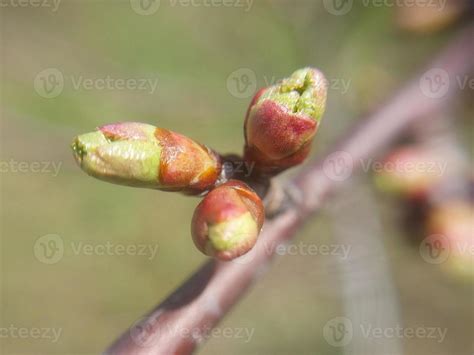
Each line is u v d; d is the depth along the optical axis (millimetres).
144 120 108
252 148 62
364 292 93
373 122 78
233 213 56
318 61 104
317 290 130
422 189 85
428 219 84
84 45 117
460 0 90
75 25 126
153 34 113
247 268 64
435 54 83
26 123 124
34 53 136
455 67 82
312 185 70
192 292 63
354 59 102
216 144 110
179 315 62
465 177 86
